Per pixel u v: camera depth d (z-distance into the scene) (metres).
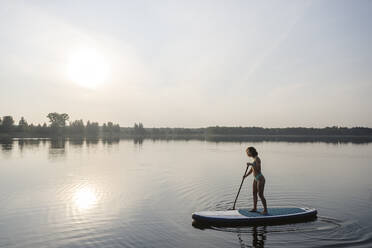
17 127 122.06
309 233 9.34
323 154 41.16
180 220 10.84
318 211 11.80
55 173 22.27
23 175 21.25
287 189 16.23
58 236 9.32
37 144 62.44
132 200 13.88
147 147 57.31
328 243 8.54
